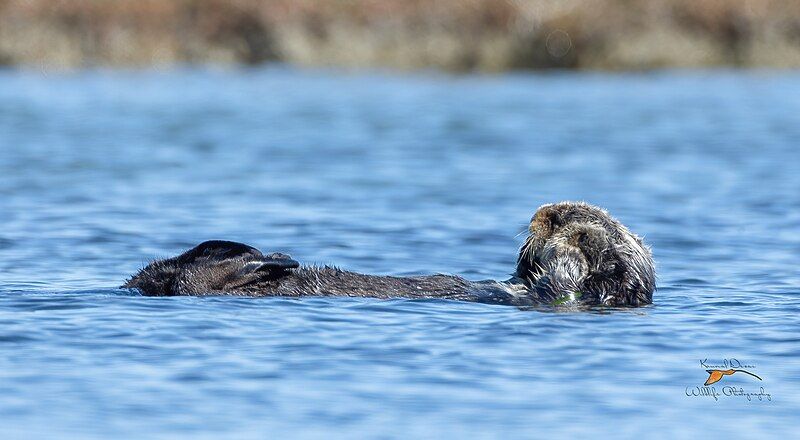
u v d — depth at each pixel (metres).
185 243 41.03
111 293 30.53
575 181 57.44
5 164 60.75
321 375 23.88
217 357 24.86
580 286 30.98
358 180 57.22
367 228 44.28
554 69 131.25
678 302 31.52
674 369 24.73
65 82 110.06
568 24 132.25
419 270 37.00
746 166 62.62
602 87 114.94
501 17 132.00
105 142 71.06
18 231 42.56
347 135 76.81
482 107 95.81
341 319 27.84
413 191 53.91
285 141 73.31
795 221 46.66
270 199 51.25
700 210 49.28
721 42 135.00
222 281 30.06
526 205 50.31
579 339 26.75
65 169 59.53
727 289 33.94
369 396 22.77
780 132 78.94
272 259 30.14
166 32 125.56
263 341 25.98
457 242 41.78
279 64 128.38
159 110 89.94
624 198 52.41
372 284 30.59
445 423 21.55
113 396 22.59
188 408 22.06
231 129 79.25
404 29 131.00
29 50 120.25
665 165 63.16
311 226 44.59
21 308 28.52
